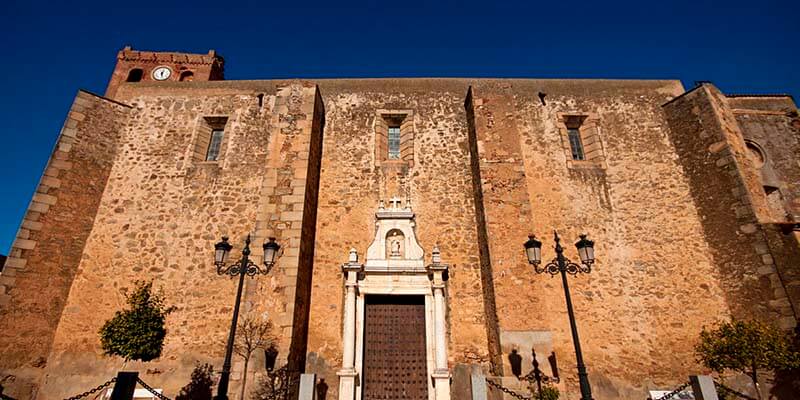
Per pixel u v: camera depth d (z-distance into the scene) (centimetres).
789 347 768
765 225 862
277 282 809
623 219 978
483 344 855
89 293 888
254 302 797
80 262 913
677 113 1075
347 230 966
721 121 986
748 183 923
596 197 1002
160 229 962
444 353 832
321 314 878
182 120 1103
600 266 927
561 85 1156
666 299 897
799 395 754
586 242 689
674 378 830
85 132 1012
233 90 1145
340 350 847
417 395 830
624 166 1041
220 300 883
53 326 847
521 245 871
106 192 998
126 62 1839
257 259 840
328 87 1149
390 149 1112
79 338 847
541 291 827
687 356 848
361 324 862
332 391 813
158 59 1855
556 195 998
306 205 909
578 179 1022
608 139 1078
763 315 824
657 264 930
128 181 1016
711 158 978
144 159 1046
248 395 725
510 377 751
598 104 1127
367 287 889
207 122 1115
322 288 903
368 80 1162
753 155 1143
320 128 1075
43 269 865
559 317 873
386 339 875
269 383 729
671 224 970
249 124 1097
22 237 862
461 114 1120
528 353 771
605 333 865
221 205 991
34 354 812
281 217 875
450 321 874
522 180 940
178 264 924
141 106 1119
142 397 804
